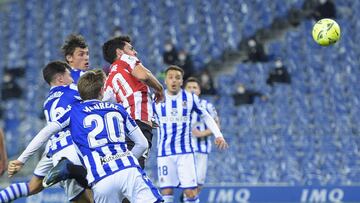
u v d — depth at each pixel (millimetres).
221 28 68562
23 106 66438
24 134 63125
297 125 59031
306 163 56375
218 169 56031
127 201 24172
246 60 63781
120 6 72375
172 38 68500
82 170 23609
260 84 62031
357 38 64688
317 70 62781
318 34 27891
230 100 61406
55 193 49062
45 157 26188
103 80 22766
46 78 26203
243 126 59312
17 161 22734
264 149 57531
